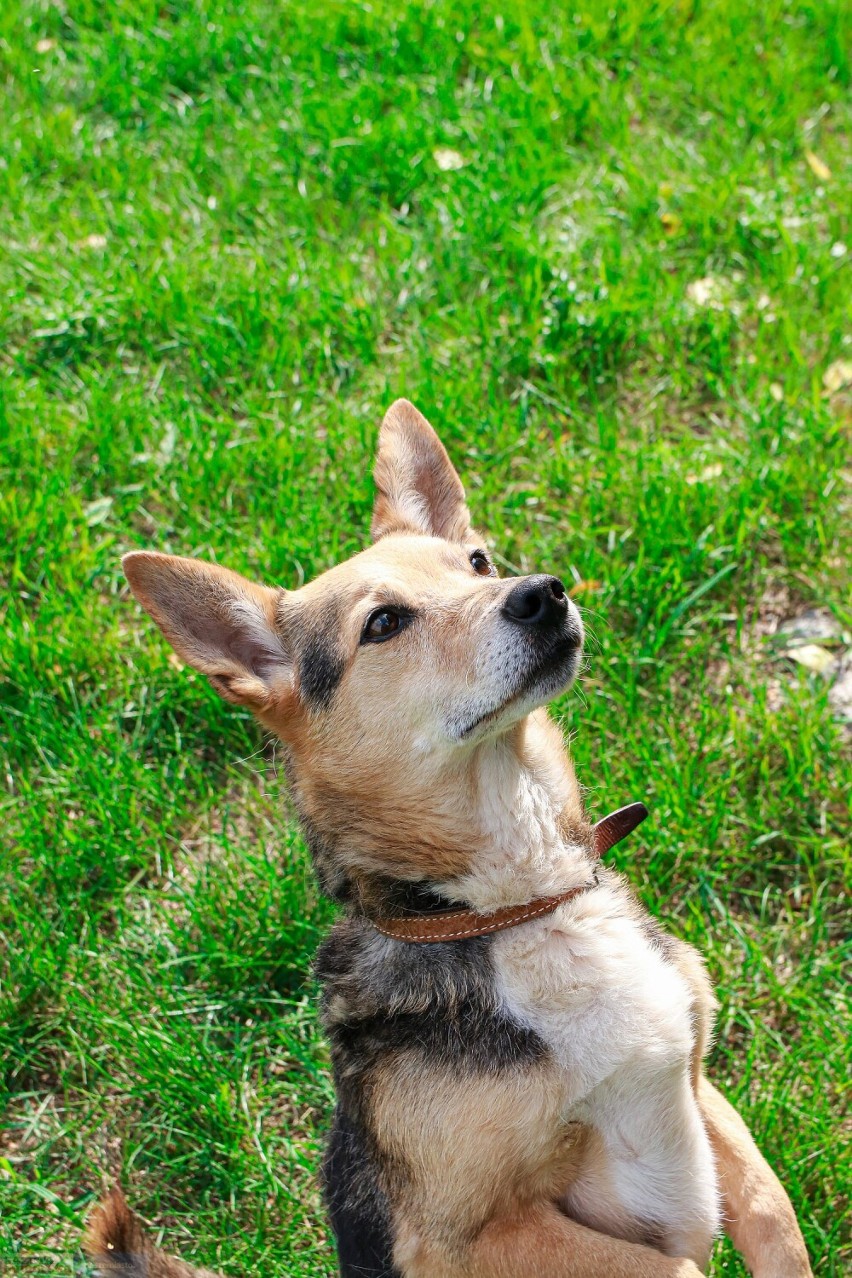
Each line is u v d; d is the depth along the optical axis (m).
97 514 1.43
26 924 1.21
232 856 1.26
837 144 1.71
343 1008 1.02
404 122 1.71
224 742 1.32
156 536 1.43
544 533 1.41
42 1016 1.20
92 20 1.96
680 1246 1.00
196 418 1.47
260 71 1.83
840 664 1.31
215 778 1.31
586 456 1.44
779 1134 1.10
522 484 1.44
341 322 1.54
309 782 1.06
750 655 1.33
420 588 1.05
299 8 1.89
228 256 1.62
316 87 1.79
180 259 1.60
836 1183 1.08
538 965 0.99
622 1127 0.98
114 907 1.23
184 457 1.46
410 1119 0.97
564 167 1.67
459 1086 0.97
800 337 1.51
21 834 1.26
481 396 1.48
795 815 1.24
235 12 1.91
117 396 1.52
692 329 1.51
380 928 1.03
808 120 1.75
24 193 1.69
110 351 1.56
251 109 1.78
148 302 1.56
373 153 1.69
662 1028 0.98
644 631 1.33
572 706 1.27
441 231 1.60
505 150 1.68
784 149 1.68
